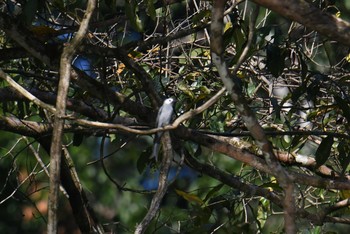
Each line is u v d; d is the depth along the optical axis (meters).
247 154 10.27
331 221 11.66
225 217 11.94
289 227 8.45
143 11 11.60
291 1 7.86
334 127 12.05
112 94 10.34
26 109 12.13
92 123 8.49
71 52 8.59
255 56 12.62
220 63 8.14
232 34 10.05
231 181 11.25
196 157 11.12
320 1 10.66
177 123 8.49
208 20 11.42
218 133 10.53
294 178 10.35
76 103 11.12
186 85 11.31
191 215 10.65
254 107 11.44
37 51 9.95
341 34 7.90
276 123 12.34
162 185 9.13
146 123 10.37
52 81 10.91
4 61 11.00
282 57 10.20
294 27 11.32
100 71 10.73
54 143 8.48
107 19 11.38
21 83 12.25
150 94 10.15
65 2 10.63
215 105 11.31
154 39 10.54
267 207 11.89
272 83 12.11
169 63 12.07
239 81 9.94
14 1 11.58
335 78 11.95
